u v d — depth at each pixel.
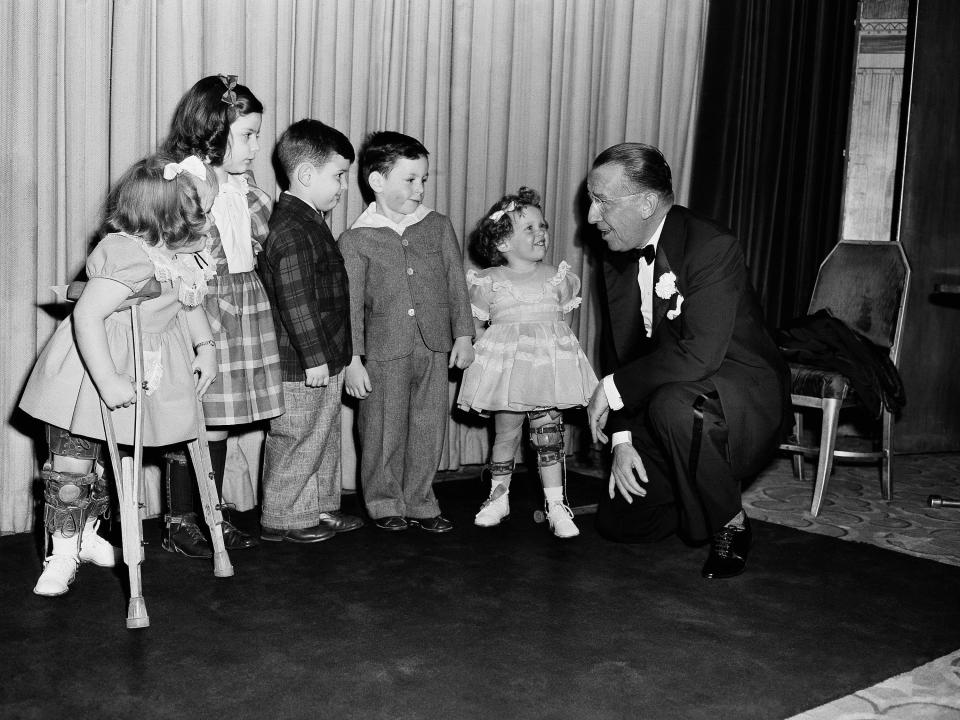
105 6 2.65
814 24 4.22
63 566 2.24
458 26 3.35
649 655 2.00
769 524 3.07
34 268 2.63
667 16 3.92
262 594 2.29
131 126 2.72
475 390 2.88
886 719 1.75
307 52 3.00
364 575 2.45
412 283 2.80
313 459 2.71
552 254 3.71
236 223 2.53
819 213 4.36
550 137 3.64
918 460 4.18
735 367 2.57
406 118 3.26
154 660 1.90
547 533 2.88
